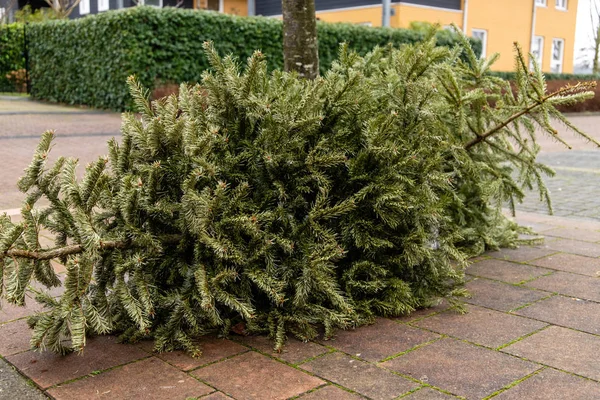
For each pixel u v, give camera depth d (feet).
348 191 11.91
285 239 10.94
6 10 75.25
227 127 11.57
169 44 51.39
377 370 9.77
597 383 9.33
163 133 10.75
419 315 12.25
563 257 16.48
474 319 12.00
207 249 10.66
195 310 10.75
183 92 11.99
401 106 12.50
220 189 10.06
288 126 11.18
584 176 33.17
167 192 10.87
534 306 12.73
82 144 36.78
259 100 11.15
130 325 11.03
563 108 72.38
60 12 83.46
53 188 10.46
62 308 9.18
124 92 51.65
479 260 16.19
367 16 85.05
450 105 14.26
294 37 17.54
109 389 9.18
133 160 11.19
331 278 11.27
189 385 9.29
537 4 98.89
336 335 11.23
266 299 11.62
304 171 11.43
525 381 9.38
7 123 44.80
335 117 11.98
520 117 14.89
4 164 30.60
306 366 9.94
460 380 9.42
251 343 10.88
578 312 12.39
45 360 10.20
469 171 15.48
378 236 12.14
